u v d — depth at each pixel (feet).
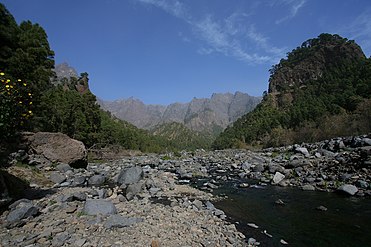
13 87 30.96
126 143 239.09
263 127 303.89
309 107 270.26
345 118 173.88
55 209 30.94
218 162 100.27
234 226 30.86
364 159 52.95
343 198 42.32
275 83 503.20
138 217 29.91
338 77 337.11
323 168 58.18
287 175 60.49
